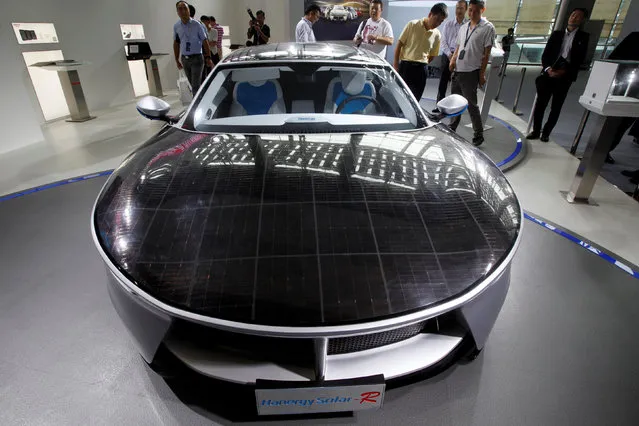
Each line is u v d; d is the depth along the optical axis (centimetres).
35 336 143
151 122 501
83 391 122
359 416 114
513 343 141
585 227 232
